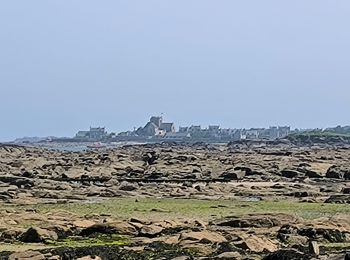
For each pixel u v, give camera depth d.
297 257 58.97
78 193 130.75
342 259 57.84
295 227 76.38
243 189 139.88
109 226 75.62
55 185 143.75
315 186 147.50
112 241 71.69
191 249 63.53
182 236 68.81
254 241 66.75
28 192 128.50
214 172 179.88
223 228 79.38
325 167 191.25
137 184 150.00
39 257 59.41
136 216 94.19
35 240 72.06
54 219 84.88
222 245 65.12
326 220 83.12
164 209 105.50
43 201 118.06
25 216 86.88
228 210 104.19
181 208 107.12
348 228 78.19
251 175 172.88
